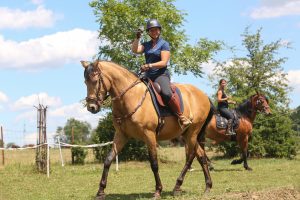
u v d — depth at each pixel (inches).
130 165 811.4
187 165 425.4
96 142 914.1
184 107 404.5
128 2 1039.6
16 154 1187.3
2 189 500.7
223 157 1021.2
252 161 892.6
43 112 686.5
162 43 387.9
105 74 368.2
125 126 375.2
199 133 438.3
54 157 1045.2
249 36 1167.0
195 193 428.1
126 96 370.0
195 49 1068.5
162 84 384.2
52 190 488.7
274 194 350.6
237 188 460.8
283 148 975.6
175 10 1032.8
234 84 1125.1
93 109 360.8
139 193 447.5
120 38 1010.7
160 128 386.6
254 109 705.6
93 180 577.9
